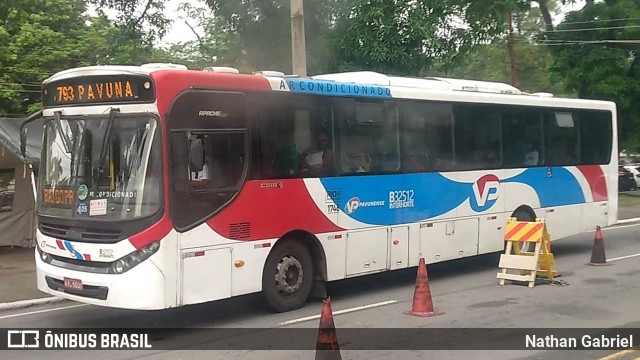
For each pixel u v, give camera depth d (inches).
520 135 503.8
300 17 527.2
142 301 293.6
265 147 343.3
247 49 786.8
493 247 478.9
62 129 326.3
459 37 713.6
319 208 368.2
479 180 467.2
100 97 313.0
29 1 1096.2
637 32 1074.1
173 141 303.4
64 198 320.5
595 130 574.2
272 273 348.5
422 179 427.2
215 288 318.3
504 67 1828.2
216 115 321.7
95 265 304.8
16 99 1053.8
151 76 300.4
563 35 1147.3
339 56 709.9
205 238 313.7
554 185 532.1
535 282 430.3
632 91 1101.7
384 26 673.6
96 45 1093.8
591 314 338.3
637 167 1488.7
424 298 344.2
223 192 322.3
